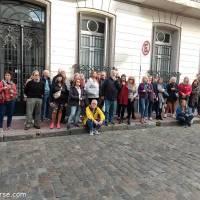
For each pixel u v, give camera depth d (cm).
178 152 589
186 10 1123
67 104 746
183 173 464
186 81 973
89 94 772
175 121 922
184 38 1188
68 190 384
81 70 953
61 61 910
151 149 606
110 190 388
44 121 821
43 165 481
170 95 973
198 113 1056
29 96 706
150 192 386
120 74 1034
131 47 1047
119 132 778
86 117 744
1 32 829
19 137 655
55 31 889
